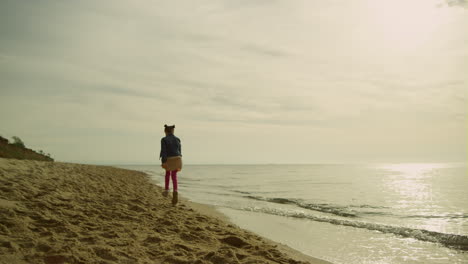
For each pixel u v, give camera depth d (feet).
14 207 14.44
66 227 12.44
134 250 10.71
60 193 22.31
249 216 26.96
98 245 10.52
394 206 36.19
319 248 16.89
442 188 64.59
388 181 92.94
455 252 16.52
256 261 11.01
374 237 19.86
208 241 13.66
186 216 20.59
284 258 12.55
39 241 9.93
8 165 37.52
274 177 124.47
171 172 26.45
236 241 14.01
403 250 16.83
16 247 9.14
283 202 39.24
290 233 20.61
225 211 29.30
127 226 14.56
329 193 52.44
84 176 43.98
